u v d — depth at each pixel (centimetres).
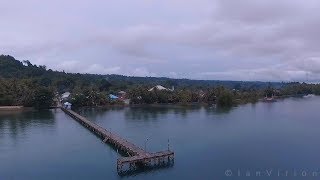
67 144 11281
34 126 15075
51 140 11950
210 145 10769
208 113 19562
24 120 16988
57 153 10069
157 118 17375
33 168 8612
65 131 13812
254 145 10738
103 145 11100
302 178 7569
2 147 10844
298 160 8975
